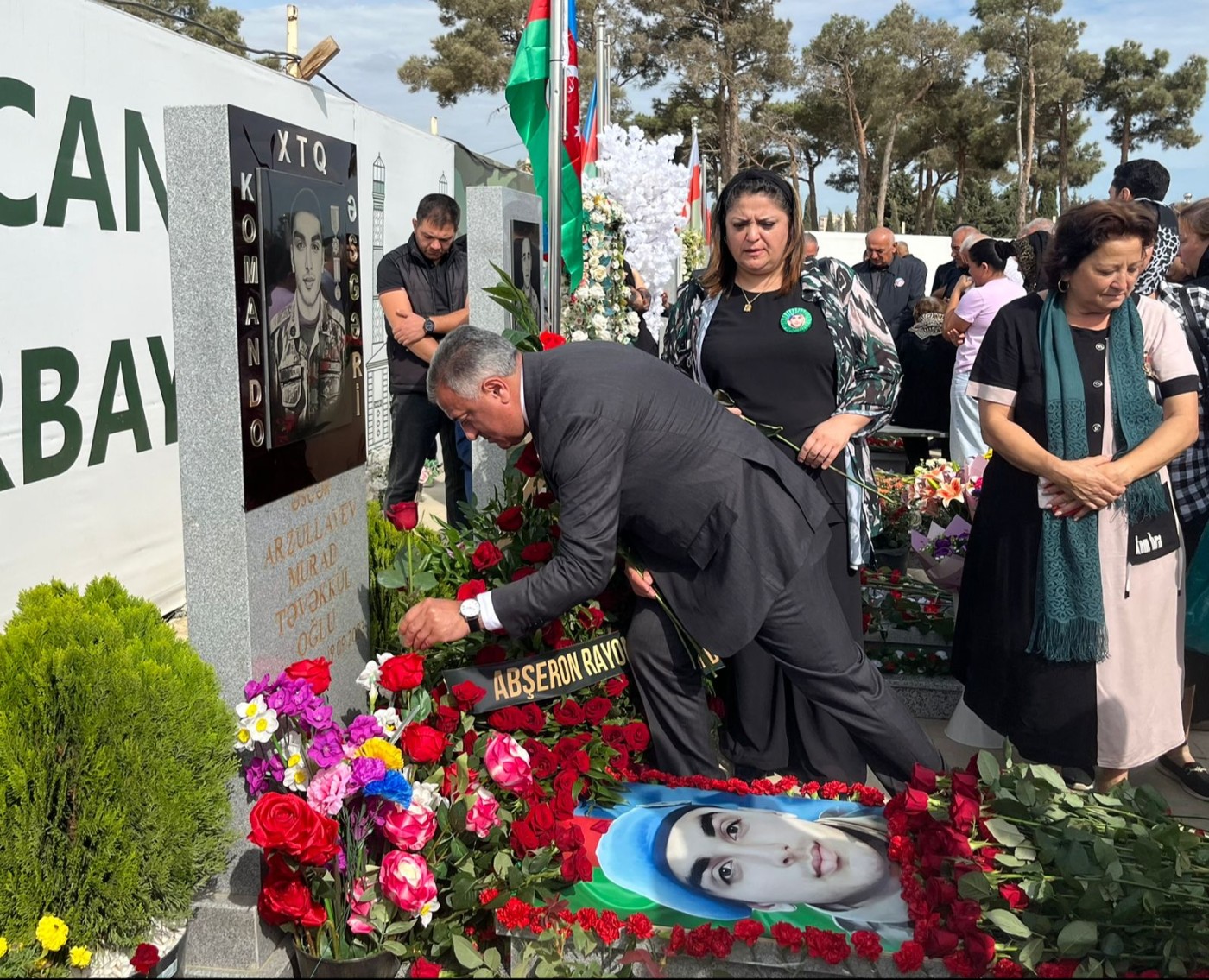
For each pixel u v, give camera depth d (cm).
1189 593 345
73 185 442
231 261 243
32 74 414
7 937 216
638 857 258
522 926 231
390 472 573
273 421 264
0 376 402
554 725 310
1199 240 420
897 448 961
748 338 338
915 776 266
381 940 237
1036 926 225
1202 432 378
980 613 343
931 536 484
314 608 293
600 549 263
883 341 338
